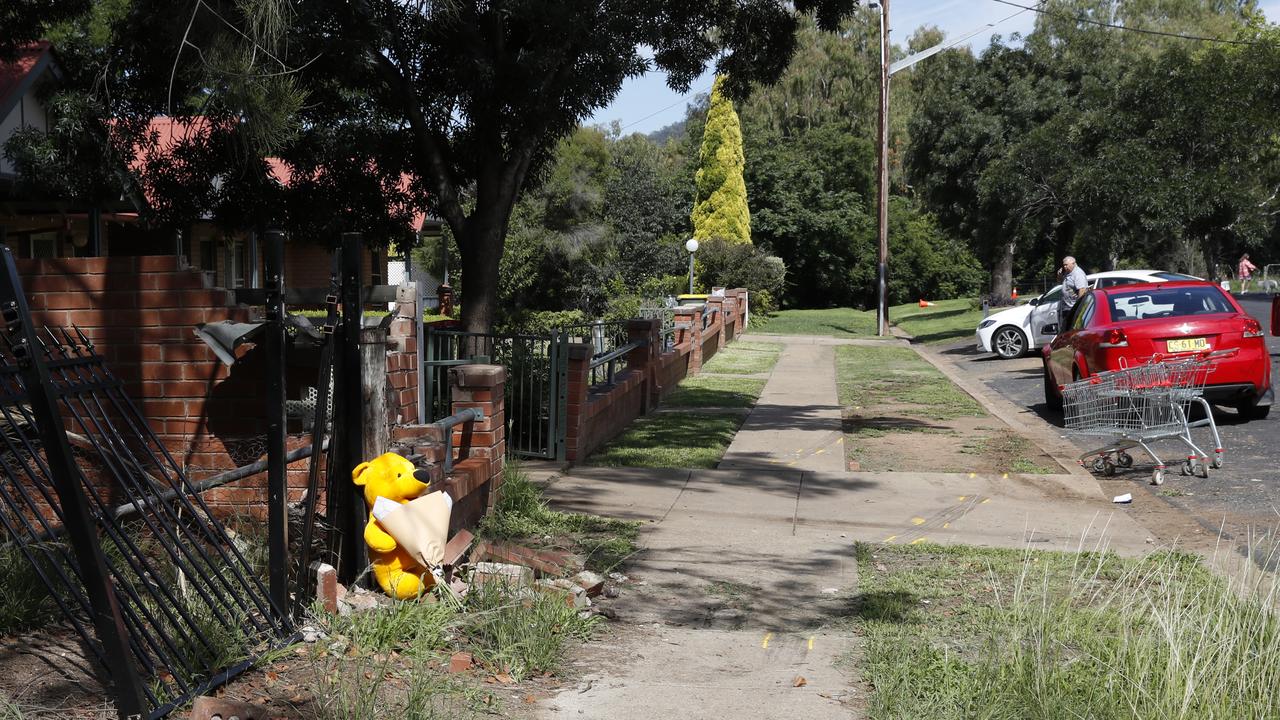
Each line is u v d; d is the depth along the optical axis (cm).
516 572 592
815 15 1482
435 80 1322
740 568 700
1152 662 465
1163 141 2803
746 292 3716
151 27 1150
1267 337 2159
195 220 1406
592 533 783
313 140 1326
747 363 2388
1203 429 1243
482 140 1301
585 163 4012
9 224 1845
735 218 5009
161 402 657
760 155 5906
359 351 548
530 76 1223
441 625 507
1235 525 811
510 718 423
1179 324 1223
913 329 3728
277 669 449
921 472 1062
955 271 6806
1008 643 502
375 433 566
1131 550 746
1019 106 3969
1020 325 2373
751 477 1031
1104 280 2158
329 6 1076
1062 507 900
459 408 787
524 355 1116
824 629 573
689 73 1498
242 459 652
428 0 1125
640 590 644
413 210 1462
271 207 1365
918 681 468
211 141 1277
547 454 1087
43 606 471
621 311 3128
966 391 1842
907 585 654
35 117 1844
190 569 543
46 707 380
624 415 1368
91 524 365
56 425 357
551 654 496
